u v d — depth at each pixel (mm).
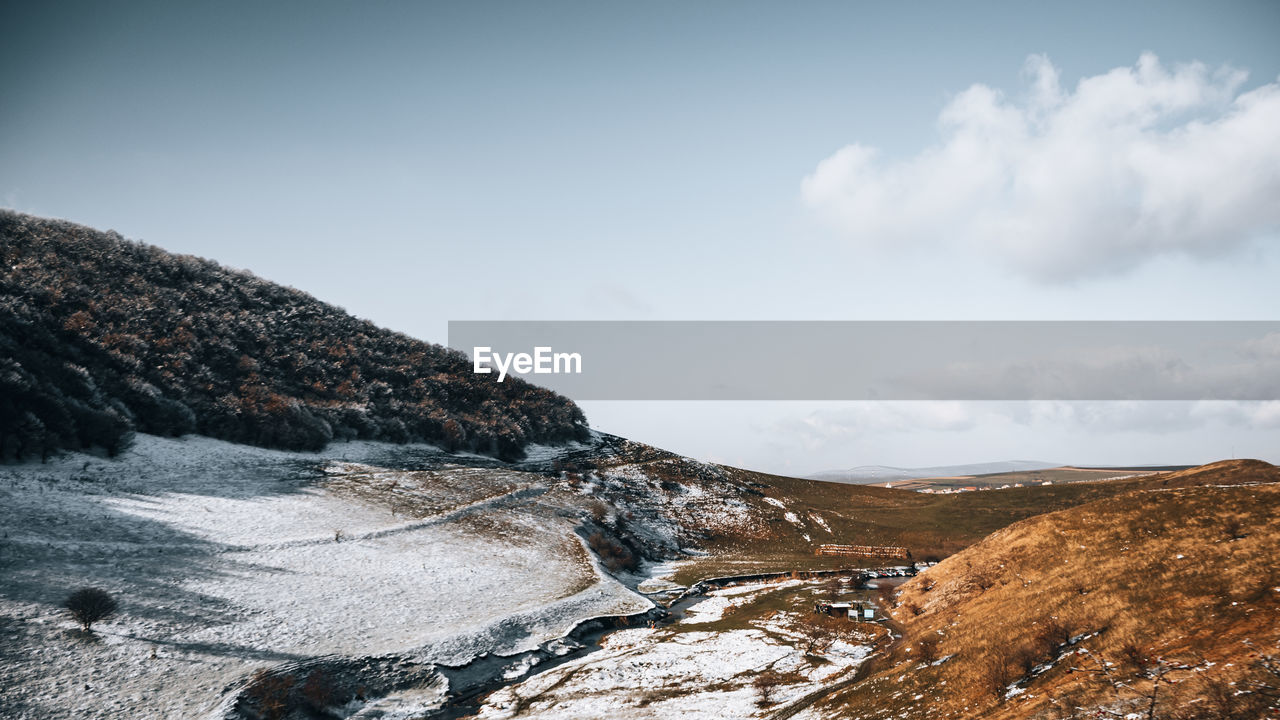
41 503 50375
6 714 27672
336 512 64812
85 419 64625
